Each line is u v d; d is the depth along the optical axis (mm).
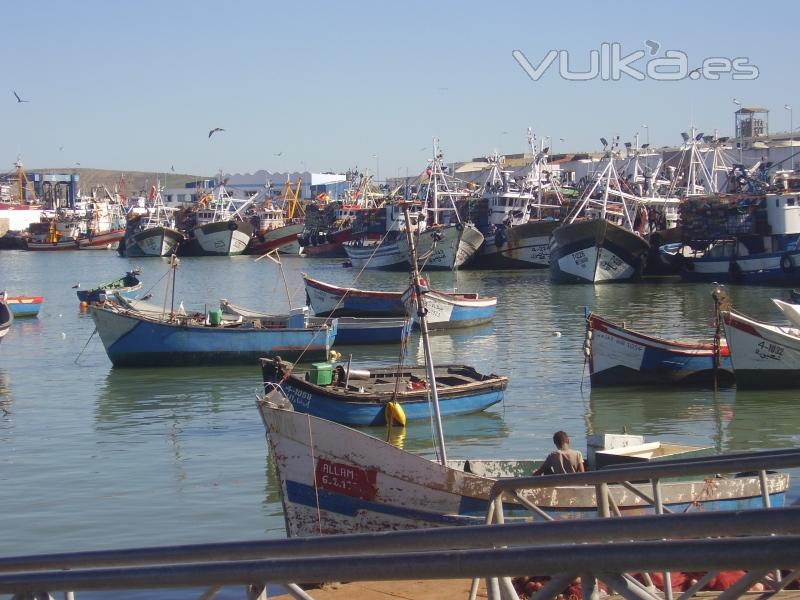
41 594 5637
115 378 34688
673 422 26094
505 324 50719
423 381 26875
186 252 131500
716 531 4047
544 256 92812
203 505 18375
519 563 4121
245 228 130875
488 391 26812
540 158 105938
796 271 67312
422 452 22828
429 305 46812
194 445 23703
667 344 30453
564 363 36938
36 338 47469
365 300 51938
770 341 29094
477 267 96250
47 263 120500
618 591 4238
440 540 4742
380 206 118062
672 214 93688
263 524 17172
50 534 16781
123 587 5258
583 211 96938
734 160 119500
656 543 3838
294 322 39844
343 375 26359
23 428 26234
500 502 8109
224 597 13133
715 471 6922
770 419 26109
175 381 33844
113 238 155500
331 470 14969
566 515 13914
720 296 29656
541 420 26531
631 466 8211
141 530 16906
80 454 22922
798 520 3863
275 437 15281
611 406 28266
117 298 49938
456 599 10891
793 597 8281
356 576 4492
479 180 145375
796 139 122812
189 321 39062
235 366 36781
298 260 120062
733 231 71875
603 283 74625
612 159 80312
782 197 69625
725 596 4734
